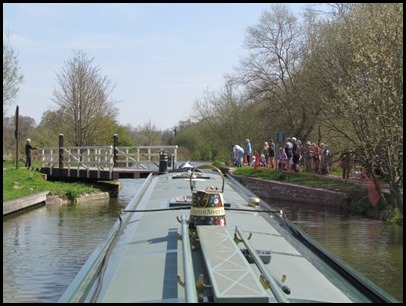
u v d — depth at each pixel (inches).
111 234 257.0
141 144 2229.3
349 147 829.8
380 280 419.5
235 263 156.9
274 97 1608.0
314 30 1263.5
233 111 1733.5
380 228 636.7
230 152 1739.7
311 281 185.8
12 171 1040.2
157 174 597.0
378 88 725.3
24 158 1539.1
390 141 713.0
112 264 203.0
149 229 260.1
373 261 477.4
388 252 510.3
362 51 746.2
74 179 1106.7
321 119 925.2
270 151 1228.5
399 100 707.4
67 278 422.9
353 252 511.8
